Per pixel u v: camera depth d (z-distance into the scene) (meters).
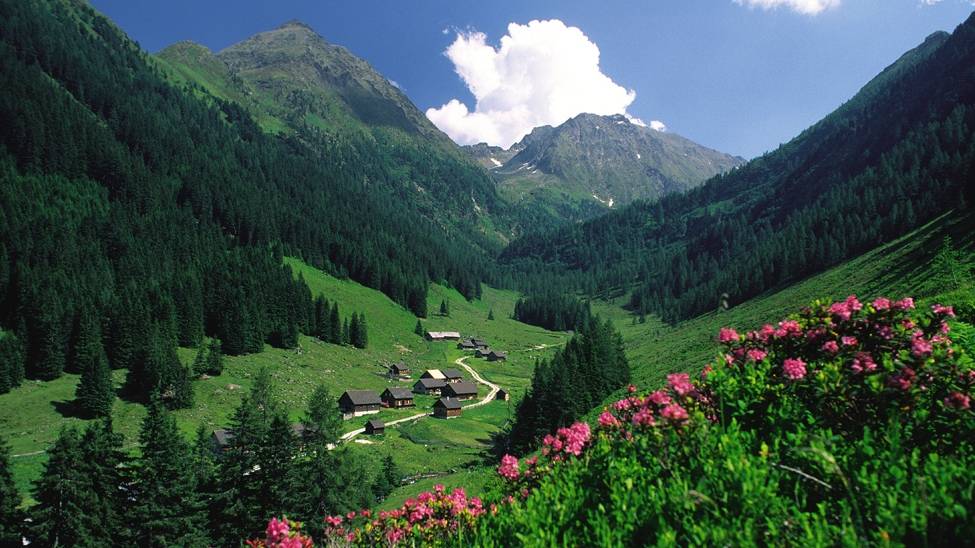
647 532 4.62
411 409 108.94
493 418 106.00
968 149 142.25
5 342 82.38
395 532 7.96
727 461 4.71
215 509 41.78
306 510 42.97
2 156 148.38
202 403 85.44
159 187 178.38
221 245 170.75
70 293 108.69
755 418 6.24
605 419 7.26
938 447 4.99
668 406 5.78
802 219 180.75
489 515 6.68
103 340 96.25
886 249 97.69
